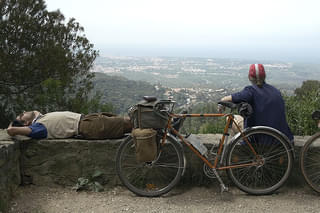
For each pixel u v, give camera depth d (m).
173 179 3.14
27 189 3.05
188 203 2.88
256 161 2.99
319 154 3.04
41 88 8.39
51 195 2.99
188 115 2.98
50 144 3.08
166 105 2.95
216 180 3.18
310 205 2.82
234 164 3.04
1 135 3.15
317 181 3.06
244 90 2.99
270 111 2.95
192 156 3.15
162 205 2.84
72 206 2.80
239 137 2.95
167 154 3.11
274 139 2.96
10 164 2.84
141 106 2.81
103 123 3.12
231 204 2.85
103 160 3.14
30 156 3.09
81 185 3.07
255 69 3.00
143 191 3.00
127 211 2.73
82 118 3.24
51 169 3.12
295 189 3.12
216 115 2.98
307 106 4.31
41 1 8.48
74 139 3.17
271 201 2.89
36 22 8.28
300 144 3.15
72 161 3.12
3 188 2.68
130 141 2.96
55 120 3.15
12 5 7.95
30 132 3.02
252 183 3.11
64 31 8.78
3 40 7.93
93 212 2.71
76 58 8.91
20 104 8.04
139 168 3.14
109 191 3.11
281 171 3.07
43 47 8.22
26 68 8.19
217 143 3.14
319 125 3.02
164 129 2.96
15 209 2.70
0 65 7.76
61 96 7.82
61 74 8.49
